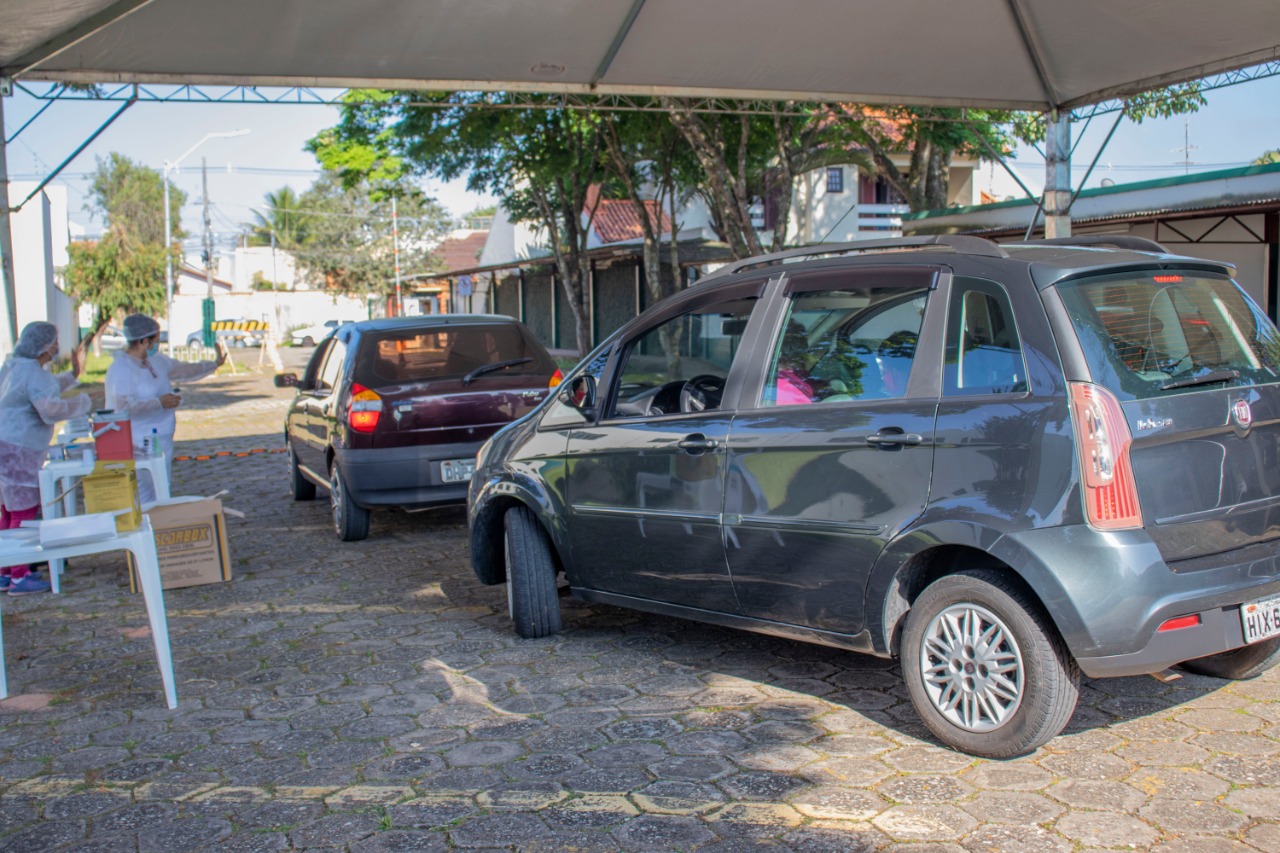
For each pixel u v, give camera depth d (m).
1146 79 11.77
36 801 4.02
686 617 5.10
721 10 10.42
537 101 19.30
